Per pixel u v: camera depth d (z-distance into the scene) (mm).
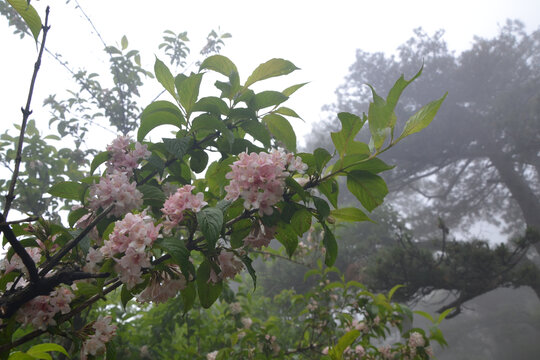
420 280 10195
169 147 1619
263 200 1294
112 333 1340
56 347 1083
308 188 1506
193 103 1755
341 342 1429
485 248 9977
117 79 5535
